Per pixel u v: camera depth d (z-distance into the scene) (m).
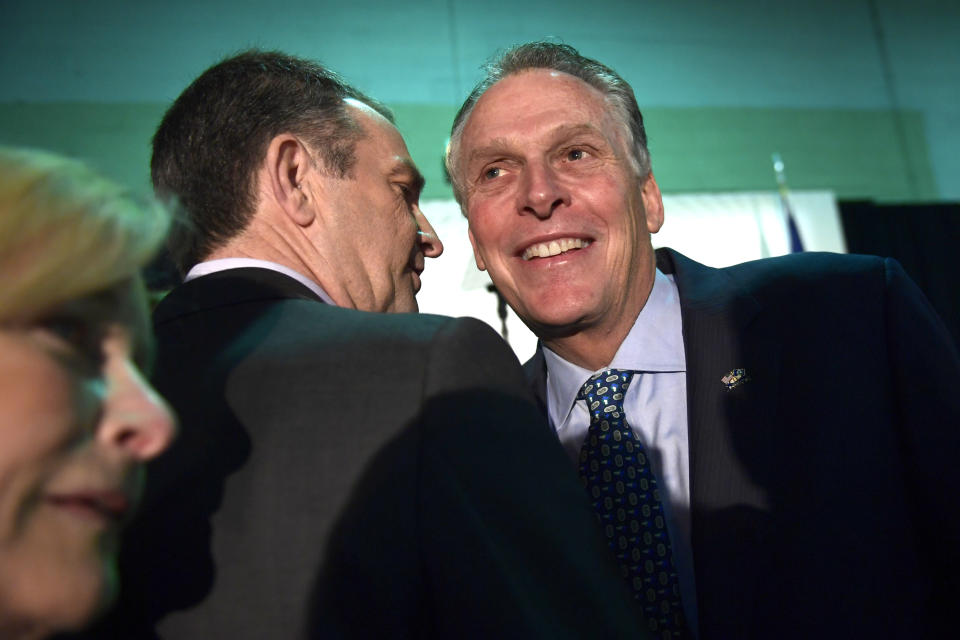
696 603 1.11
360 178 1.01
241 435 0.65
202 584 0.61
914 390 1.13
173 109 0.96
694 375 1.20
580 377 1.34
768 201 6.00
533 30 5.92
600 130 1.30
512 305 1.39
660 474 1.21
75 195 0.42
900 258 6.14
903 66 6.54
